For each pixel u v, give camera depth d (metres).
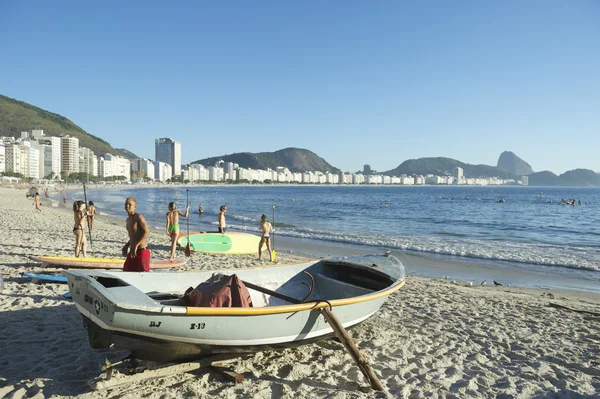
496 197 99.69
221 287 4.67
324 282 6.84
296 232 23.30
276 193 128.00
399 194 121.12
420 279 11.61
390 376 4.88
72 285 4.48
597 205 63.69
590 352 5.98
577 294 10.44
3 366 4.64
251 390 4.30
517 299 9.29
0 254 11.59
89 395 4.04
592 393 4.68
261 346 4.60
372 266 6.68
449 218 37.50
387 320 7.14
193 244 14.12
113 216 33.94
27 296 7.40
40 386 4.18
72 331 5.78
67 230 19.14
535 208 55.19
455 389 4.66
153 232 21.41
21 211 29.78
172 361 4.25
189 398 4.09
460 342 6.21
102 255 12.36
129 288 4.12
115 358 4.70
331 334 5.26
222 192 134.62
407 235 23.42
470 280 12.21
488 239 22.23
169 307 3.81
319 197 94.31
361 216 38.94
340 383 4.61
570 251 17.50
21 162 162.12
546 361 5.62
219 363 4.75
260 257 13.43
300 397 4.24
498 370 5.23
